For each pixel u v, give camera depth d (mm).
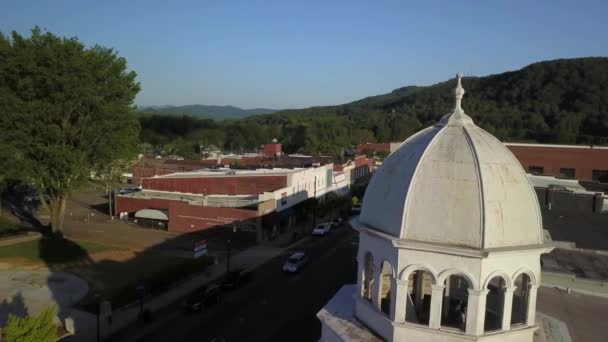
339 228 65875
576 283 19359
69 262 44500
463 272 12281
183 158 116750
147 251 49469
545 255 23281
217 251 51562
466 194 12445
